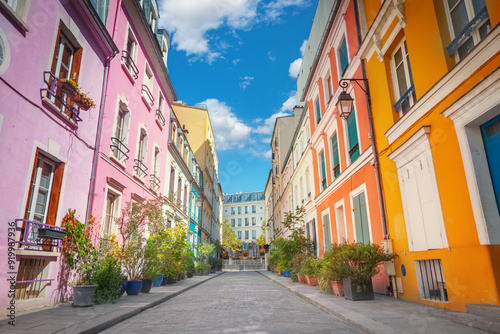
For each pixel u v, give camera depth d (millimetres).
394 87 7496
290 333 4262
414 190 6281
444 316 4734
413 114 6250
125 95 10258
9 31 5297
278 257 18188
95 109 8312
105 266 7145
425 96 5750
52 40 6453
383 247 7297
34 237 5973
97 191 8273
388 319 4664
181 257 13797
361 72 8953
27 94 5734
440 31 5555
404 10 6641
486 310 4062
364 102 8836
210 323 5039
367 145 8633
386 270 7188
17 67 5484
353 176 9734
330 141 12508
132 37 11078
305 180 17500
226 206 67062
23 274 5793
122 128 10367
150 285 9406
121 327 4766
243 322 5078
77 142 7461
